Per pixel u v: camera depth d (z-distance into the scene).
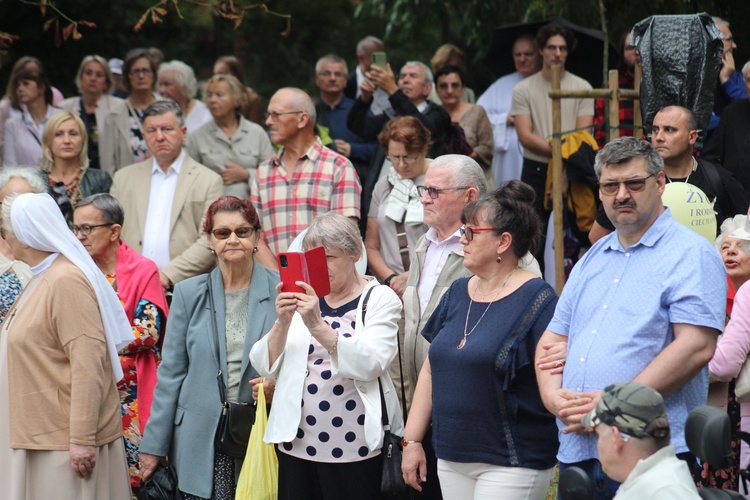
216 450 9.57
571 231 13.97
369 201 13.33
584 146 13.88
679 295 7.08
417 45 27.70
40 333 9.19
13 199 9.34
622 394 6.02
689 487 5.82
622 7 16.95
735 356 8.37
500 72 18.33
